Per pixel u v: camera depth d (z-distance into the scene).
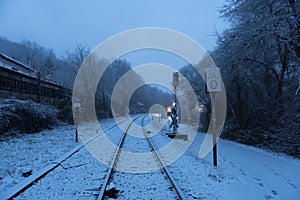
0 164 9.41
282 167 9.06
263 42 14.70
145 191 6.21
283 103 15.69
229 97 22.80
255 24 14.52
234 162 9.73
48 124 24.77
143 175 7.73
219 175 7.59
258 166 9.14
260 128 18.06
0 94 23.27
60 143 15.24
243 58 16.59
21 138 17.27
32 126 21.25
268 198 5.83
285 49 14.27
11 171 8.45
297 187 6.66
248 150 13.50
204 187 6.42
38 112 22.25
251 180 7.20
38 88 29.19
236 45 16.19
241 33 15.41
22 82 27.97
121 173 8.01
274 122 16.53
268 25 13.45
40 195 6.05
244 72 17.94
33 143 15.17
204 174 7.71
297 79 14.15
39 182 7.05
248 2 15.06
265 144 15.55
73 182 7.05
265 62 16.70
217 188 6.37
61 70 47.38
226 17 17.22
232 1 16.58
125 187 6.54
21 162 9.80
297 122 13.72
